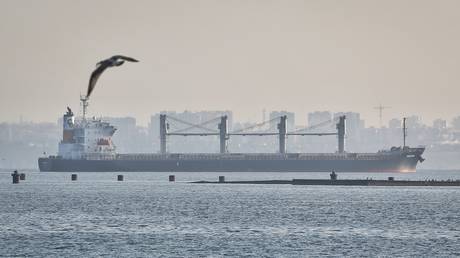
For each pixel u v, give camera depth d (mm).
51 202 153125
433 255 84188
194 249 86812
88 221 115125
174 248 87562
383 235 99562
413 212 131250
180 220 116938
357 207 140750
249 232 101938
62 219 118062
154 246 88938
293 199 161750
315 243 91875
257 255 83375
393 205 145375
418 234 100812
